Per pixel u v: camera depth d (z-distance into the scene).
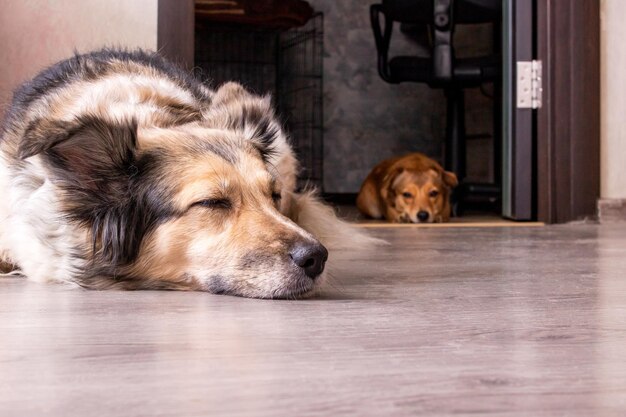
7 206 1.42
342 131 4.16
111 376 0.74
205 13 3.56
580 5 2.43
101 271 1.33
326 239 1.86
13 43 2.05
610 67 2.45
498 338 0.93
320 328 0.99
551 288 1.37
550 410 0.63
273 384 0.71
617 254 1.80
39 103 1.54
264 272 1.24
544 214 2.46
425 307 1.16
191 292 1.31
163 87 1.58
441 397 0.67
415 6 3.00
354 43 4.15
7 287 1.36
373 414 0.62
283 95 4.09
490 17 3.00
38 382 0.72
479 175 3.82
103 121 1.30
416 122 4.22
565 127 2.44
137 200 1.30
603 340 0.92
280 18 3.67
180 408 0.64
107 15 2.07
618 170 2.47
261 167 1.34
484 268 1.62
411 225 2.51
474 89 3.84
